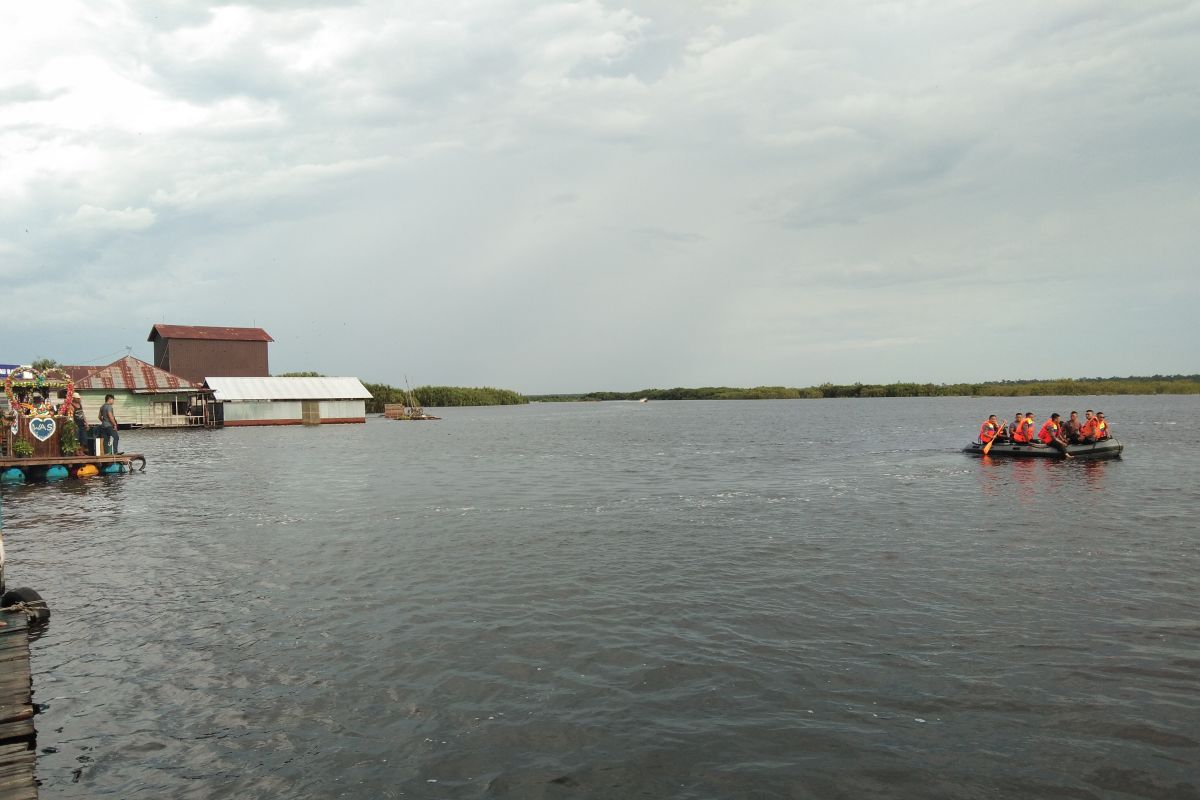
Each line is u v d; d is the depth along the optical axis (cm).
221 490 2375
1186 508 1883
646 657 909
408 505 2053
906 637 965
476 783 645
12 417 2700
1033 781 639
